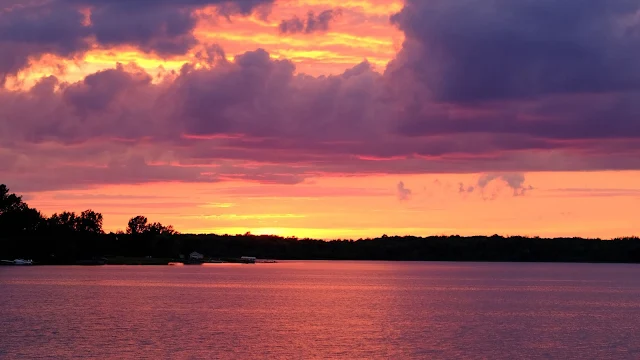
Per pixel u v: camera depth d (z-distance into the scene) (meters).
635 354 94.00
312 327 116.56
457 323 125.19
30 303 153.62
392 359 89.00
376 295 198.75
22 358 85.50
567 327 120.88
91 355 87.81
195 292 198.62
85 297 172.12
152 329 110.50
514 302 176.38
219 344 97.25
